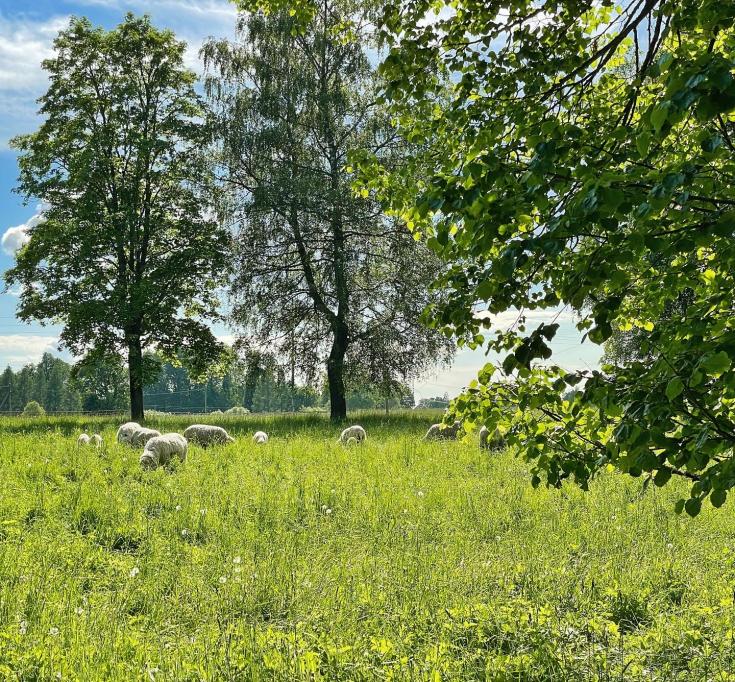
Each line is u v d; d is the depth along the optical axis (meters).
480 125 5.47
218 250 37.78
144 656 5.59
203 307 39.41
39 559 8.27
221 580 7.39
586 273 3.71
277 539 9.46
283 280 35.78
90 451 17.19
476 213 3.97
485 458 17.47
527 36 6.01
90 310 33.66
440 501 12.41
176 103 38.56
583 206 3.35
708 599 7.10
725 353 3.46
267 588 7.28
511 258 3.60
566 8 5.88
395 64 6.42
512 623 6.03
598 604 6.79
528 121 4.86
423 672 5.13
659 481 3.87
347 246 34.62
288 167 33.94
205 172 36.56
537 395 5.03
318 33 33.03
